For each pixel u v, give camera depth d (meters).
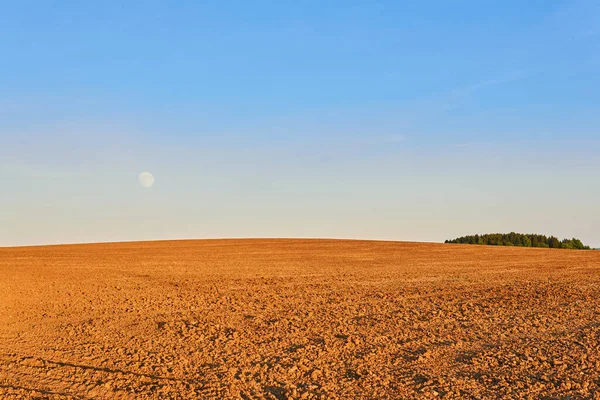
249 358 10.12
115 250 44.72
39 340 11.66
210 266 31.53
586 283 23.22
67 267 29.77
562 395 8.03
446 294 19.31
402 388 8.35
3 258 35.84
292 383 8.60
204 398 7.84
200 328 12.95
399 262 35.53
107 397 7.85
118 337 11.97
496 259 38.69
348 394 8.08
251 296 18.80
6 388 8.14
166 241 58.41
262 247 49.44
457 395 8.05
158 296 18.59
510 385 8.52
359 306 16.45
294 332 12.47
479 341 11.55
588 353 10.41
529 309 15.68
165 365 9.59
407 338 11.81
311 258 38.50
